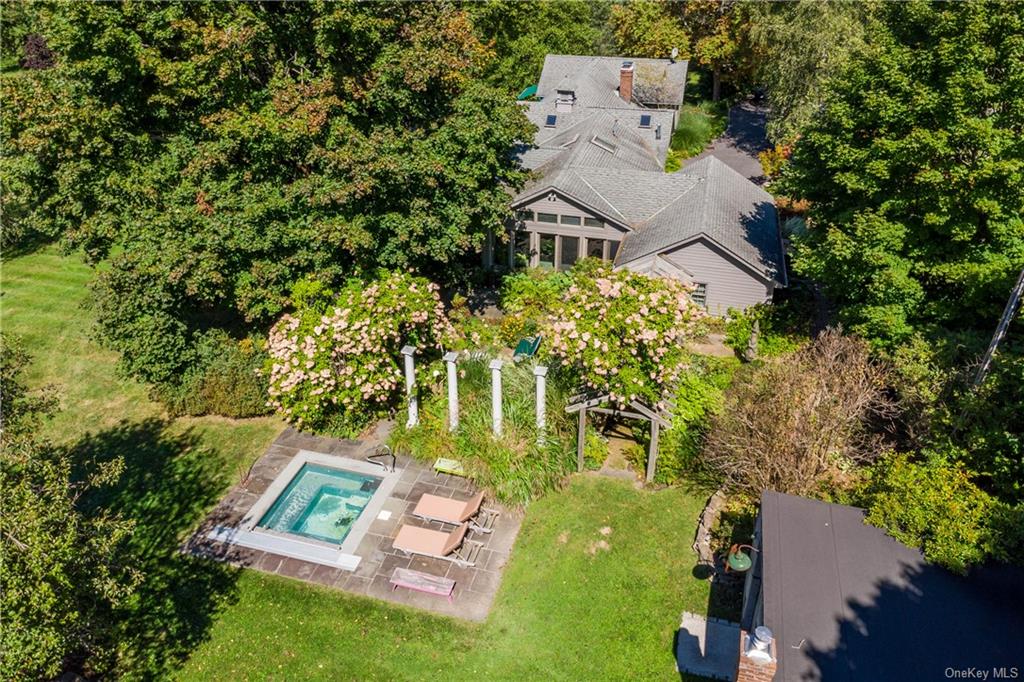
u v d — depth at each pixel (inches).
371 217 805.9
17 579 414.9
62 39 747.4
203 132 814.5
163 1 776.9
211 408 823.7
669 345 649.0
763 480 613.0
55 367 942.4
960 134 667.4
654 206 1116.5
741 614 567.2
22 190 846.5
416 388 755.4
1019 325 690.8
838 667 389.7
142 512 694.5
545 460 687.1
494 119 888.3
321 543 648.4
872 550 454.0
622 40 2031.3
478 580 606.2
